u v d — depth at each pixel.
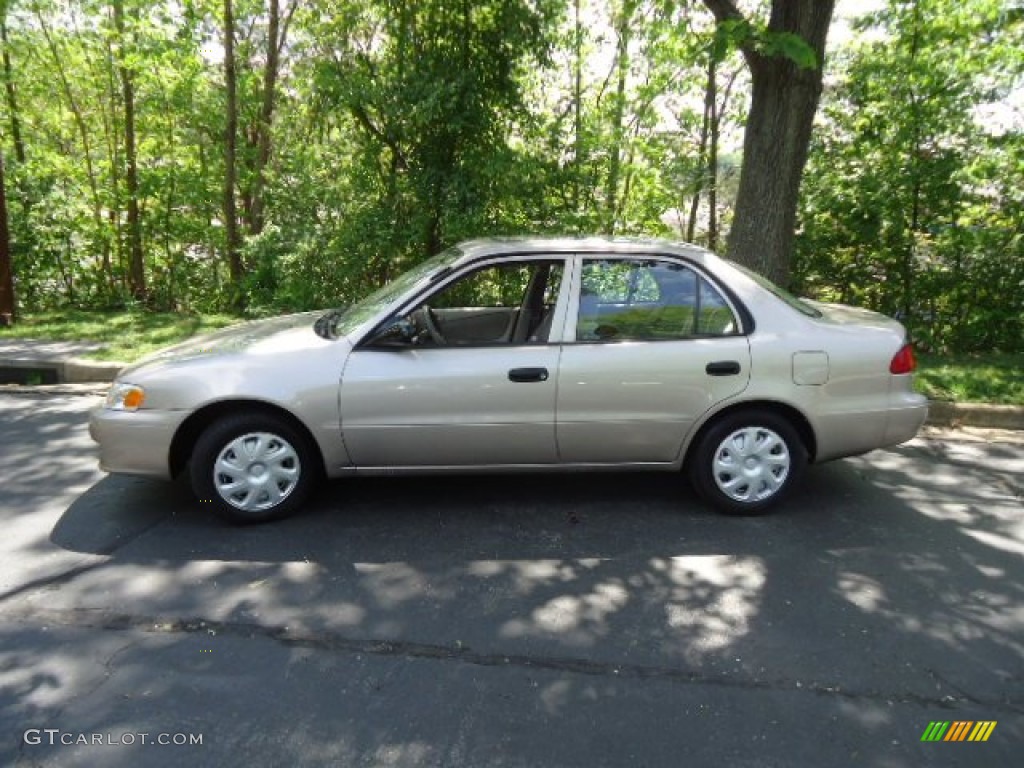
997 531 4.16
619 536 4.05
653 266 4.22
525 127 9.68
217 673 2.87
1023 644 3.09
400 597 3.42
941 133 8.60
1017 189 8.41
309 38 10.69
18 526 4.12
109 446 4.05
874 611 3.34
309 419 4.01
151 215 13.89
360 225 9.31
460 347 4.09
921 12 8.34
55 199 12.63
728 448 4.24
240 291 11.11
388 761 2.42
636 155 11.04
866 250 9.29
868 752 2.48
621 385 4.09
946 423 6.26
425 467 4.20
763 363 4.12
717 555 3.85
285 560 3.76
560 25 10.09
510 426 4.10
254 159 13.25
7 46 12.05
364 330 4.09
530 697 2.74
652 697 2.74
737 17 6.58
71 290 13.31
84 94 13.74
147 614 3.27
